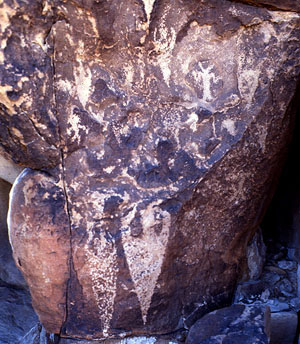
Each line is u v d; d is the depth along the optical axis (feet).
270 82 4.60
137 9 4.15
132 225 4.78
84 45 4.18
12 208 4.74
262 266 6.02
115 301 5.04
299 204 6.14
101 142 4.54
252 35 4.46
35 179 4.66
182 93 4.53
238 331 4.79
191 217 4.93
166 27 4.29
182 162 4.69
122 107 4.48
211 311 5.44
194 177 4.73
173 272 5.11
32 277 4.96
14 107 4.19
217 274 5.41
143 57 4.38
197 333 4.87
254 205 5.22
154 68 4.43
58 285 4.96
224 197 4.97
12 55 3.99
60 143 4.46
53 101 4.27
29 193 4.67
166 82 4.48
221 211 5.05
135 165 4.65
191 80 4.51
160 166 4.68
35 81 4.13
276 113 4.75
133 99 4.48
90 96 4.37
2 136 4.48
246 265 5.73
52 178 4.64
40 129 4.34
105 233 4.77
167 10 4.22
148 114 4.55
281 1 4.26
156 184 4.71
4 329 7.15
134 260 4.90
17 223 4.74
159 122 4.58
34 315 7.45
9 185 8.18
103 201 4.68
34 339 6.56
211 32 4.40
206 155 4.70
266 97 4.64
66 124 4.39
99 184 4.65
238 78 4.56
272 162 5.03
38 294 5.05
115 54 4.31
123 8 4.11
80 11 4.00
